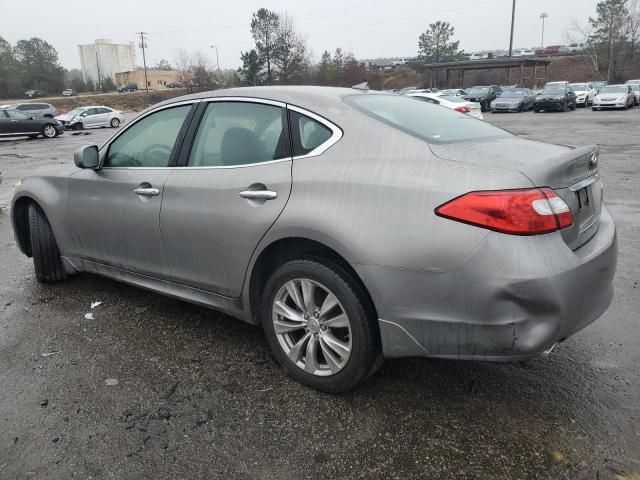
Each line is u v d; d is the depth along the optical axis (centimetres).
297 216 269
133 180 358
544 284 221
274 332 300
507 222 222
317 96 295
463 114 350
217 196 307
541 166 239
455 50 8825
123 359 328
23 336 362
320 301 282
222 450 244
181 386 297
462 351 238
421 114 309
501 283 221
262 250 289
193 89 7350
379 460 235
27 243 485
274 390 291
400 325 247
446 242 230
